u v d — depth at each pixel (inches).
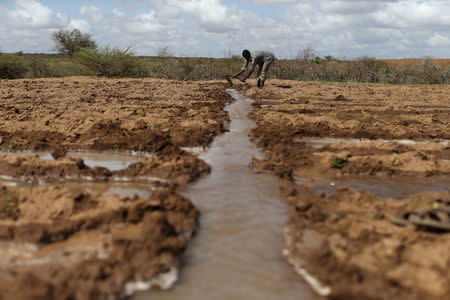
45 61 837.8
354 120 315.0
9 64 761.0
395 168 212.1
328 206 159.5
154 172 199.5
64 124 295.0
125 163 226.2
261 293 108.5
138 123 298.8
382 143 249.9
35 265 115.1
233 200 171.6
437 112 397.1
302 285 111.9
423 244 122.6
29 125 292.7
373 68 823.1
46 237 128.9
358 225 139.0
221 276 116.1
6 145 254.7
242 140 276.7
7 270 111.4
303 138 279.4
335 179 201.3
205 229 145.0
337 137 283.0
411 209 149.9
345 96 523.2
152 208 148.3
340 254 120.8
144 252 119.3
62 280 105.4
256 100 468.1
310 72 836.6
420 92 588.1
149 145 246.5
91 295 101.1
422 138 286.4
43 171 200.1
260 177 201.3
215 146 260.2
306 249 128.3
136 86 596.1
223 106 420.2
